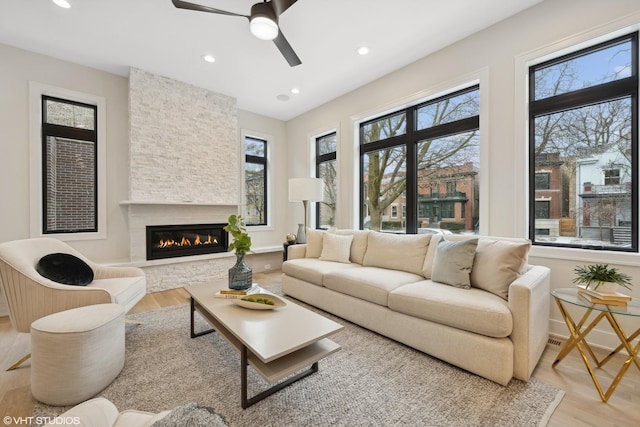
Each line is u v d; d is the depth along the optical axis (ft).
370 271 9.08
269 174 17.46
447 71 10.07
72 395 4.91
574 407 4.86
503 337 5.56
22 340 7.45
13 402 4.97
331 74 12.19
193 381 5.62
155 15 8.41
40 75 10.48
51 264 7.12
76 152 11.44
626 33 6.99
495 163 8.88
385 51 10.41
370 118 13.38
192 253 13.29
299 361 4.92
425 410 4.80
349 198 14.07
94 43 9.87
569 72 7.94
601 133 7.50
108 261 11.49
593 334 7.14
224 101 14.39
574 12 7.46
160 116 12.39
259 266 16.43
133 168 11.72
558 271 7.71
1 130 9.80
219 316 5.83
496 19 8.70
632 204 7.06
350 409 4.84
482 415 4.66
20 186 10.11
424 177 11.69
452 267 7.32
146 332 7.95
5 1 7.78
